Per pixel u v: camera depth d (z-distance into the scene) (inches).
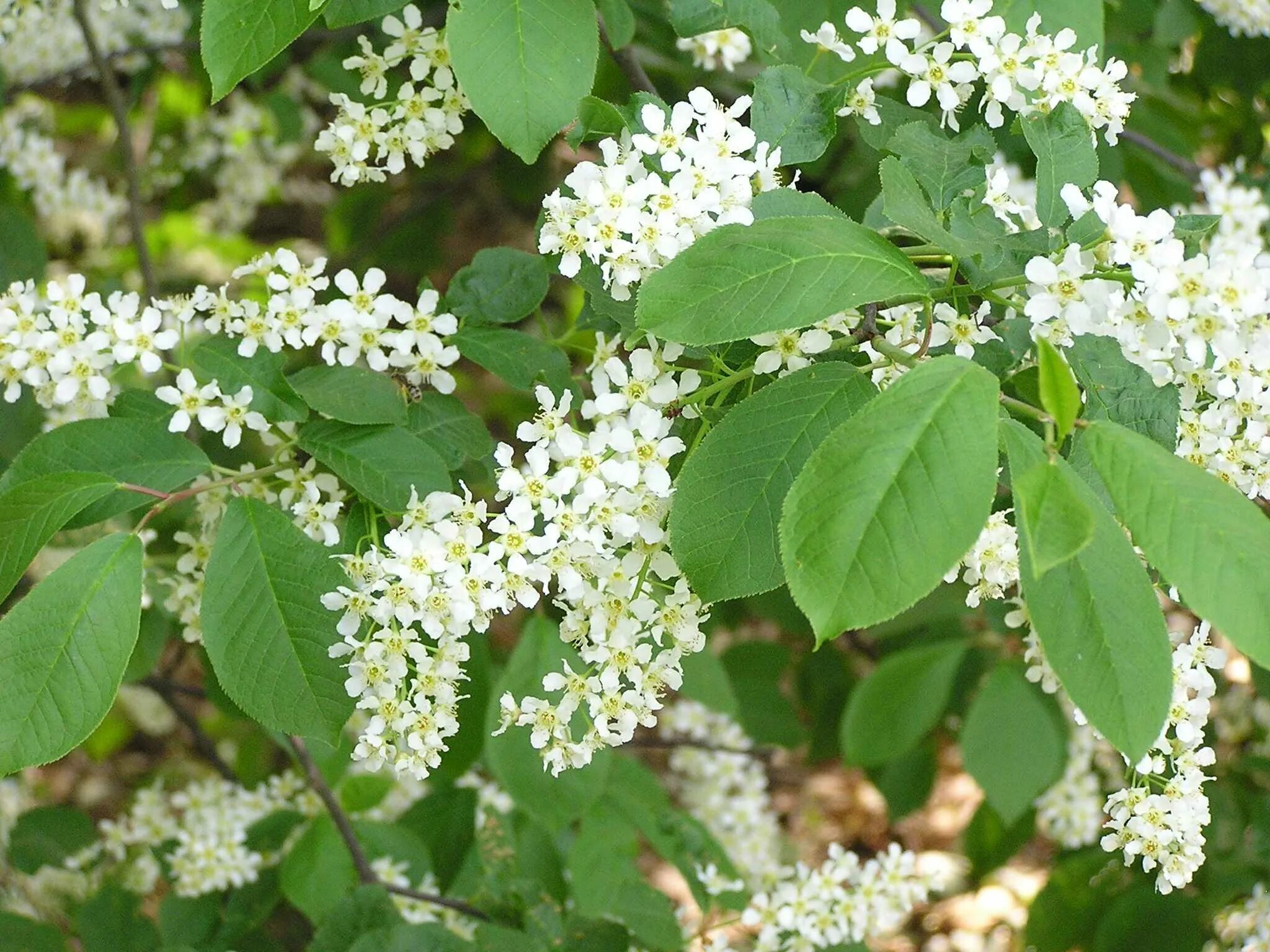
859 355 16.9
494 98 16.3
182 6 31.4
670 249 16.0
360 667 16.2
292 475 19.0
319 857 26.6
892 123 19.7
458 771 27.1
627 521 15.7
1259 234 30.2
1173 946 28.7
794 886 26.9
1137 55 31.0
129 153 29.3
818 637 12.8
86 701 15.8
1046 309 14.8
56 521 16.5
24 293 18.9
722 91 29.4
